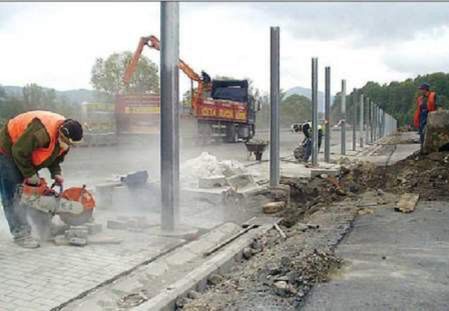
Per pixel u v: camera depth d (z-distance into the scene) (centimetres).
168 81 652
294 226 749
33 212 611
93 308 418
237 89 3170
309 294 455
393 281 484
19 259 536
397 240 632
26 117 591
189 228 680
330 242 628
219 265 534
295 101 6366
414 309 417
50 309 408
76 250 573
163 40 650
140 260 540
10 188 596
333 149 2600
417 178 1083
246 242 643
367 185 1158
